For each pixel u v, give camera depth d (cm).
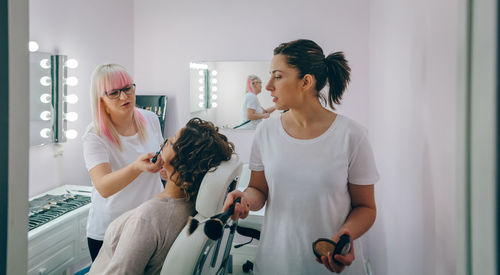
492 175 42
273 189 107
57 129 240
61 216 204
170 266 110
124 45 308
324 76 103
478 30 45
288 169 104
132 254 115
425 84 98
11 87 48
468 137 48
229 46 303
